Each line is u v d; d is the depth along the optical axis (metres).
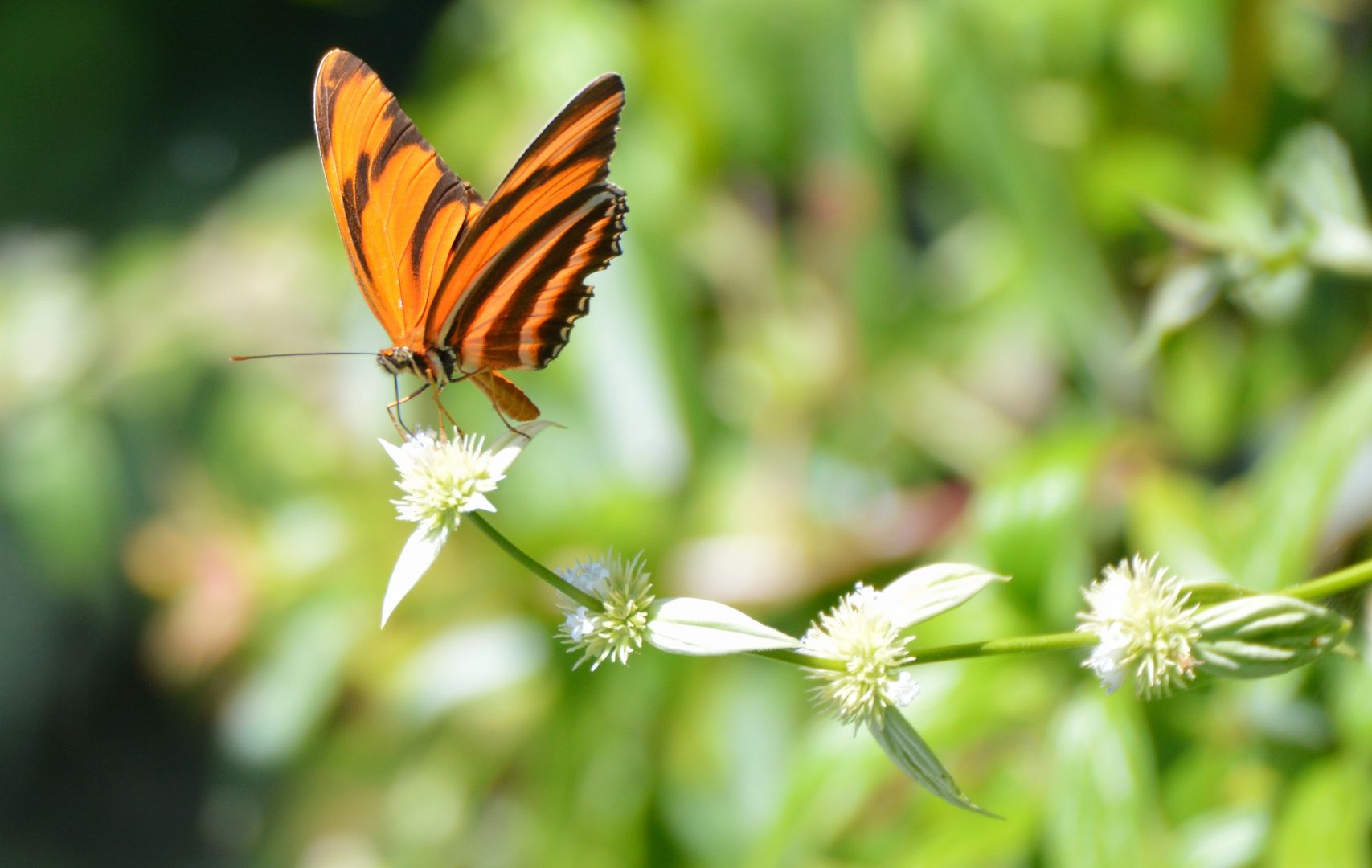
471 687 0.86
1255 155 0.81
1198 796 0.73
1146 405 0.80
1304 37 0.85
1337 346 0.79
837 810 0.74
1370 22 0.84
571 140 0.70
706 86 0.90
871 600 0.66
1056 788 0.71
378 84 0.71
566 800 0.79
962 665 0.74
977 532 0.75
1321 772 0.72
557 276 0.72
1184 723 0.73
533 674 0.85
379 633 0.90
